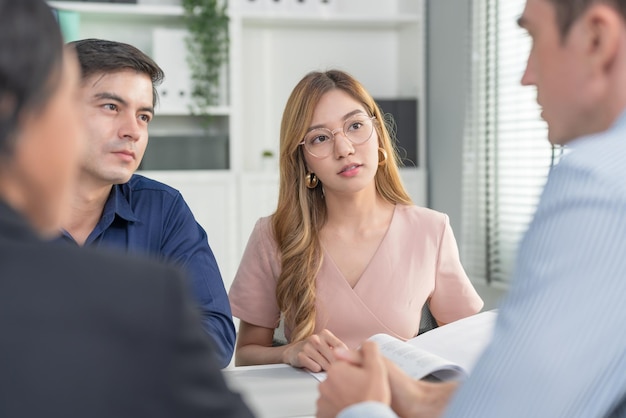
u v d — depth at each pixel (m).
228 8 3.45
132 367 0.44
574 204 0.61
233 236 3.46
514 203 3.15
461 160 3.41
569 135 0.71
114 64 1.40
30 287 0.45
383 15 3.62
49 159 0.49
